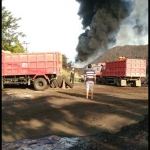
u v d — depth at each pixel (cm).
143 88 2195
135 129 629
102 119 777
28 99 1280
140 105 1011
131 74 2381
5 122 753
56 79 1948
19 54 1873
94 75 1266
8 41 3105
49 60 1861
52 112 892
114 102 1120
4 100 1242
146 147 500
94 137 612
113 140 575
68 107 985
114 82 2595
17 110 949
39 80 1825
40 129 686
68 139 600
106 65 2803
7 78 1900
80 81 3466
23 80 1898
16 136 623
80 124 732
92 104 1051
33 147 543
